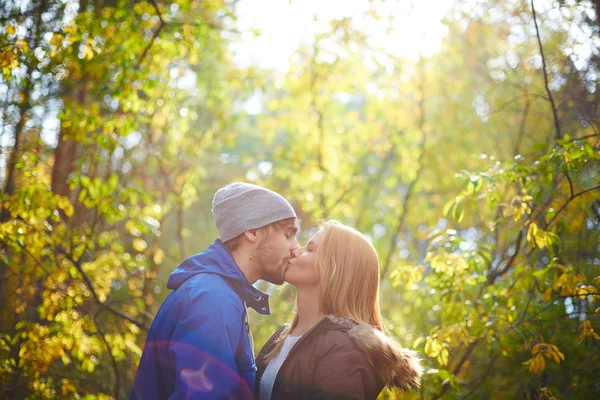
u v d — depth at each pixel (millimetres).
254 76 8172
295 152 9109
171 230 11570
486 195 4152
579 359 5125
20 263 5348
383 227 10039
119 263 5531
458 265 4426
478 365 5629
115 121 5465
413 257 9703
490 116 8133
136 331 5492
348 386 2363
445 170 9023
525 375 4832
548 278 4559
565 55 5258
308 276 2801
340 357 2416
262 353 2904
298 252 2852
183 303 2471
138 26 5652
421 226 9641
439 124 9109
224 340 2367
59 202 4898
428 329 5582
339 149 9469
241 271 2670
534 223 4000
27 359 4789
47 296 4898
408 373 2625
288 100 9094
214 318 2391
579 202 4438
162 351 2488
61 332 4801
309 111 9055
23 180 5535
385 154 10211
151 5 5797
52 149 6551
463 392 5426
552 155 3857
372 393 2455
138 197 5422
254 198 2748
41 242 4750
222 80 8250
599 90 4938
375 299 2840
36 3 5520
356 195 9133
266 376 2691
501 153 8250
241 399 2490
